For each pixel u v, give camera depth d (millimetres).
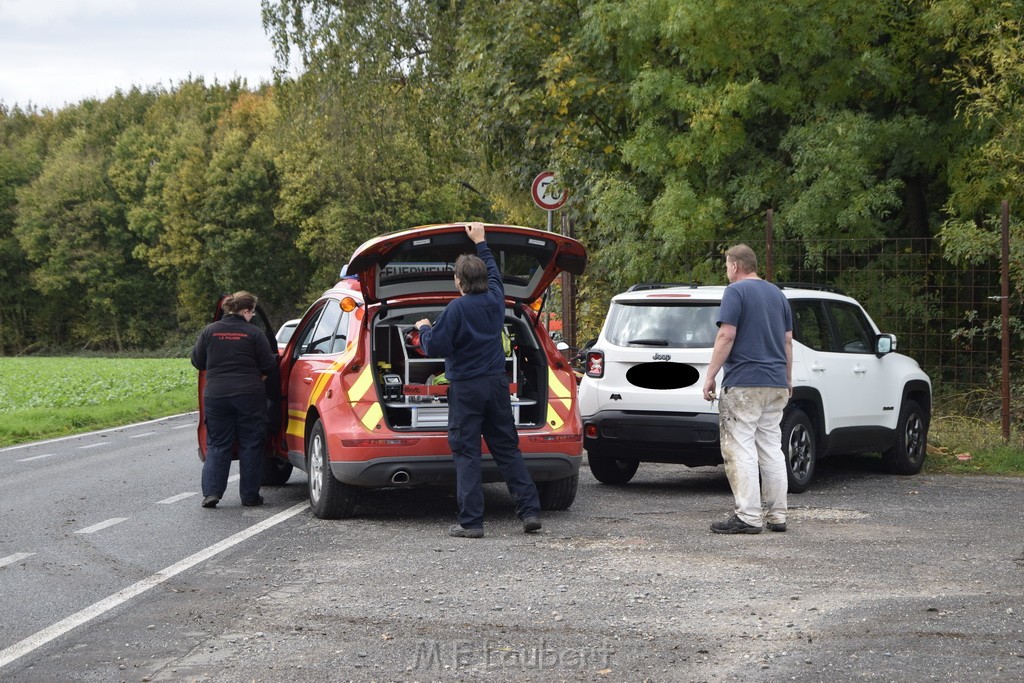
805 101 16219
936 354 14789
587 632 5457
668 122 16500
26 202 80375
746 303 8195
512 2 19344
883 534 8031
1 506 10023
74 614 5949
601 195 16234
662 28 15406
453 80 22453
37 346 83000
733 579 6578
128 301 79000
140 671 4902
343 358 9031
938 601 5977
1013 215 15672
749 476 8117
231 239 67625
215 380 9758
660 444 9984
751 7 15133
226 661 5031
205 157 70250
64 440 17125
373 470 8602
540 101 18641
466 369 8203
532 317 9328
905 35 16078
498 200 29172
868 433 11000
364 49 28641
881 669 4785
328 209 60656
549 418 8969
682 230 15109
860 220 15055
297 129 31844
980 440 12852
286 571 6988
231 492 10867
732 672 4770
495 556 7379
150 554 7617
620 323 10461
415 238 8547
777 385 8164
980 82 15547
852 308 11422
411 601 6141
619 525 8539
